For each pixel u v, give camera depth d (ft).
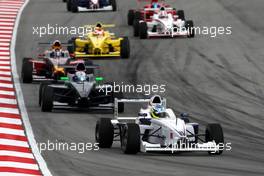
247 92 358.84
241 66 408.46
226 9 565.53
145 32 481.87
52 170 223.92
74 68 357.82
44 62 388.57
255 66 408.05
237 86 369.50
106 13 570.05
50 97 322.34
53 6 607.37
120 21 541.75
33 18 558.56
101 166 229.45
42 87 333.62
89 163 233.76
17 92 364.79
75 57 428.56
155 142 254.06
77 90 323.98
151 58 433.07
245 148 261.44
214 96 352.08
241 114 320.50
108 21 542.16
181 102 342.44
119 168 226.17
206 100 345.31
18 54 458.91
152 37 487.20
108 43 439.63
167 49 453.17
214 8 570.87
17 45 481.87
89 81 329.31
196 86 371.56
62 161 236.84
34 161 237.25
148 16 504.84
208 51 445.37
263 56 430.61
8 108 329.93
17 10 590.55
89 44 438.81
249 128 297.12
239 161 238.07
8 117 311.27
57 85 331.77
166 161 236.43
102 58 436.35
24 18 560.20
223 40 472.85
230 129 294.87
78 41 440.45
